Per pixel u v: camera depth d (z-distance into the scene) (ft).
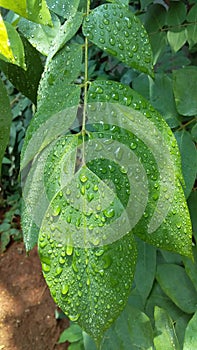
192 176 1.51
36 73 1.23
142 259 1.84
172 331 1.87
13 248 4.35
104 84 0.88
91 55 3.47
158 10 1.74
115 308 0.72
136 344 1.86
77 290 0.72
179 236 0.83
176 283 1.95
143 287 1.85
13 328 3.65
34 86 1.25
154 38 1.73
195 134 1.57
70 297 0.72
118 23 0.92
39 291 3.89
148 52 0.92
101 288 0.72
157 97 1.63
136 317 1.88
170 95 1.62
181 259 1.97
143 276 1.84
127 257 0.73
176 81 1.57
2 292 3.92
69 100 0.88
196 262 1.86
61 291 0.72
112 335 1.88
